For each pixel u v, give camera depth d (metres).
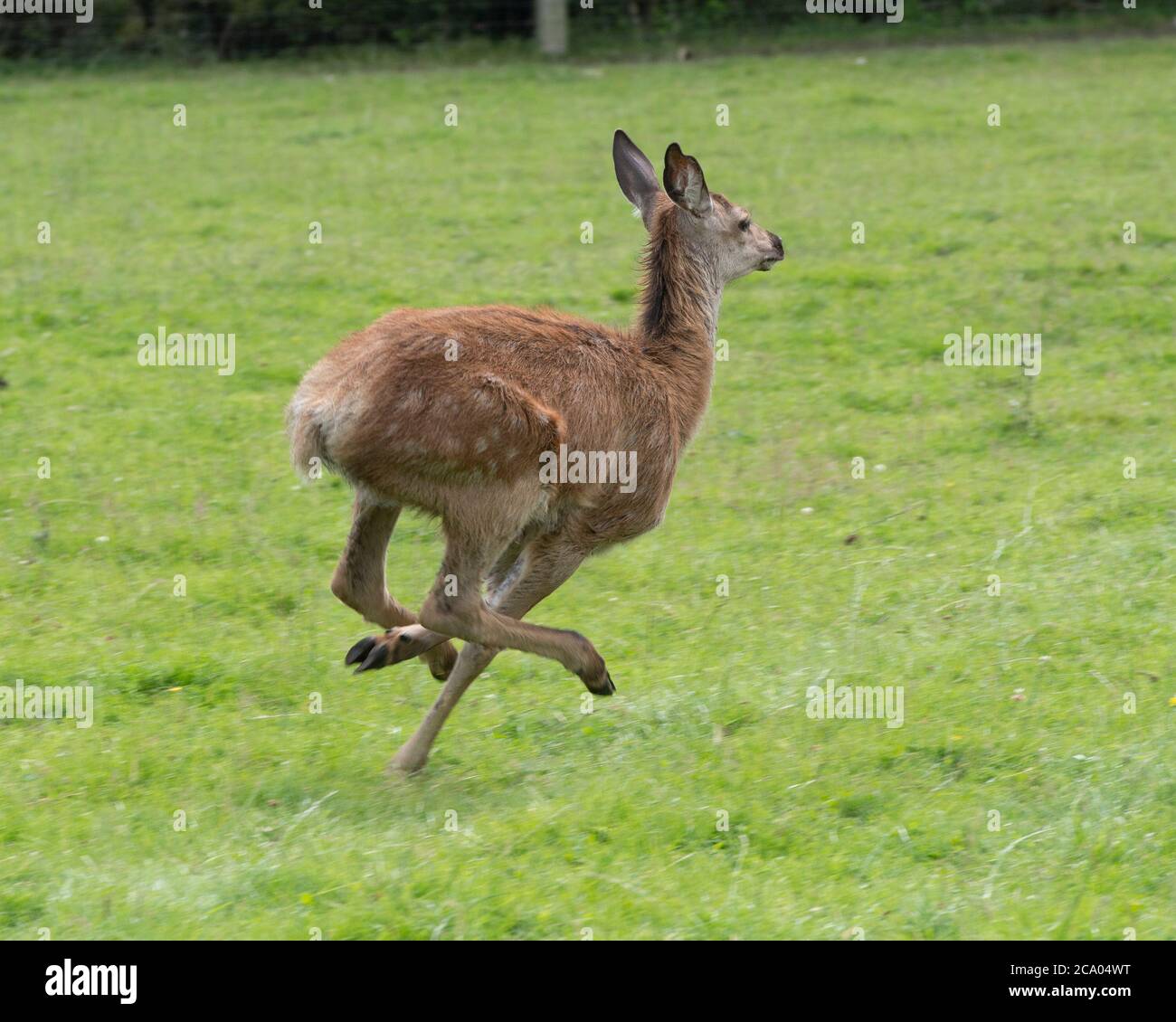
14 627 20.50
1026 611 20.47
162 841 15.23
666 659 19.59
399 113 53.50
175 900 14.11
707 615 20.86
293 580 22.02
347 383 15.73
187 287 35.38
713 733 17.64
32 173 45.94
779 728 17.67
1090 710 17.73
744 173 44.91
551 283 35.50
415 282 35.66
